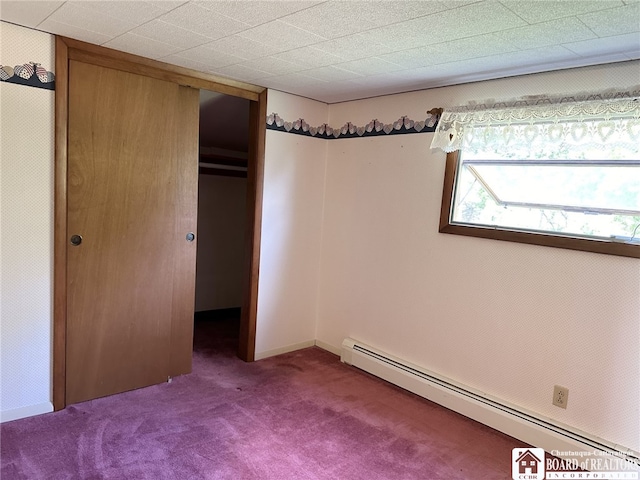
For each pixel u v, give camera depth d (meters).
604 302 2.25
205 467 2.11
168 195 2.87
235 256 4.77
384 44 2.15
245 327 3.43
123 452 2.18
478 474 2.20
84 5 1.89
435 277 2.98
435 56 2.29
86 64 2.44
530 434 2.46
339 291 3.66
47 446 2.19
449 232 2.86
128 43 2.38
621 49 2.03
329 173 3.70
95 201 2.56
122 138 2.62
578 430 2.34
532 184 2.53
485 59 2.29
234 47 2.33
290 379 3.16
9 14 2.04
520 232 2.54
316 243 3.77
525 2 1.61
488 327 2.71
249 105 3.40
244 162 4.61
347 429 2.54
